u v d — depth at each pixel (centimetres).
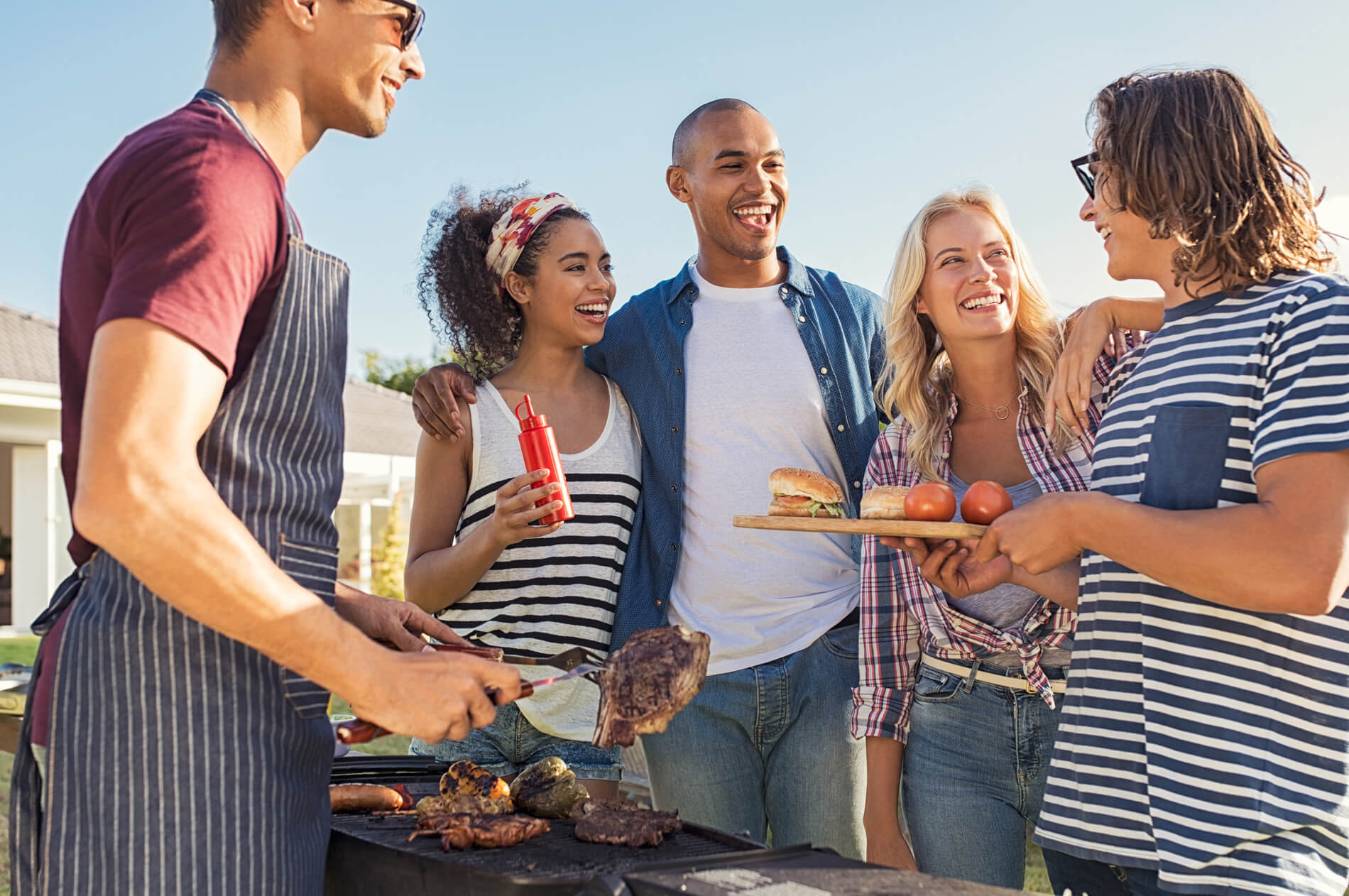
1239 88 196
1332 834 182
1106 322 265
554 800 217
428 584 302
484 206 338
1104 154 204
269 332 171
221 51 183
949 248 280
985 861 268
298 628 151
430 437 315
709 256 334
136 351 143
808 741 304
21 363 1462
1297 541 169
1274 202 191
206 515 144
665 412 320
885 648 291
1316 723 183
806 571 310
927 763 279
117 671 163
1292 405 176
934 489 236
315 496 183
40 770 176
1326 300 180
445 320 342
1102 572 208
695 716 305
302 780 179
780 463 316
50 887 162
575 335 316
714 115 322
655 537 316
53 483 1481
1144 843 193
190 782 163
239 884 164
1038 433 282
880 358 339
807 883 152
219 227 153
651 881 151
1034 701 268
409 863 182
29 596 1462
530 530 285
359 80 186
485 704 167
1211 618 189
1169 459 194
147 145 161
